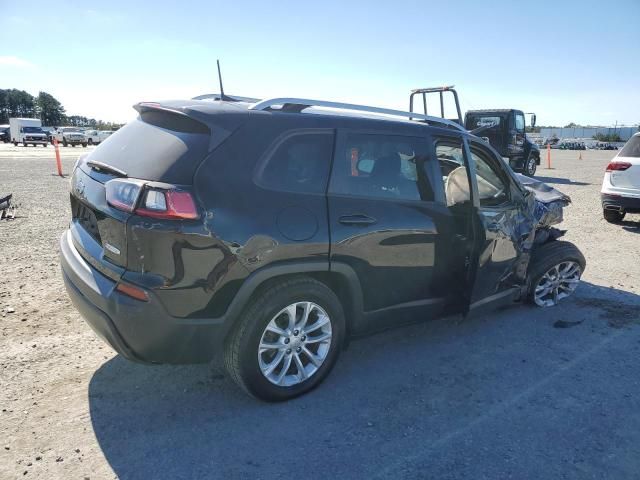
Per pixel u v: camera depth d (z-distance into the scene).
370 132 3.36
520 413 3.10
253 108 3.02
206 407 3.08
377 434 2.86
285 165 2.98
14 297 4.67
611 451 2.75
